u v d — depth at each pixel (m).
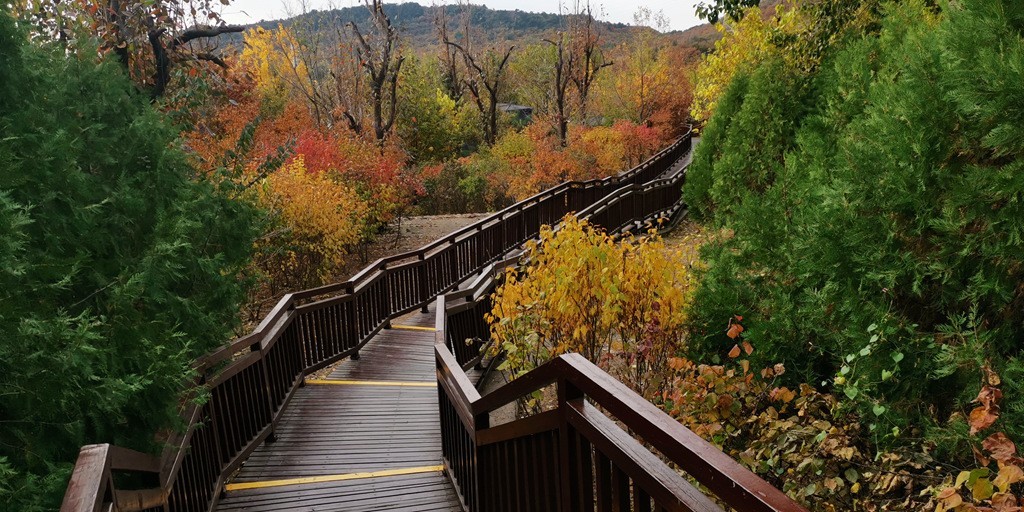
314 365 7.16
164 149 4.23
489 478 3.51
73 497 1.79
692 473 1.45
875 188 3.80
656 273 5.90
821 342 4.43
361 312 8.25
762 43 13.48
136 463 2.76
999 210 3.18
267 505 4.36
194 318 3.95
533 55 45.34
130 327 3.11
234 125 16.94
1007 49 3.11
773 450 3.93
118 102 4.05
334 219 12.72
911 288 3.70
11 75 3.20
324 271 13.31
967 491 3.17
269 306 11.93
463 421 3.77
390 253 16.95
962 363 3.19
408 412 6.11
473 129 37.53
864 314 3.76
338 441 5.48
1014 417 2.93
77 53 4.11
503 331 6.09
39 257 2.85
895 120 3.76
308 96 26.77
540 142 28.42
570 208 17.19
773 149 8.78
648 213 17.05
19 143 3.03
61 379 2.50
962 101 3.19
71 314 3.15
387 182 17.27
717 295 5.29
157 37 10.20
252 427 5.18
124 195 3.59
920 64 3.62
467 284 11.80
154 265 3.22
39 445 2.57
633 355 5.64
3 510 2.33
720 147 11.66
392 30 25.33
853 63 6.21
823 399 4.09
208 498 4.18
